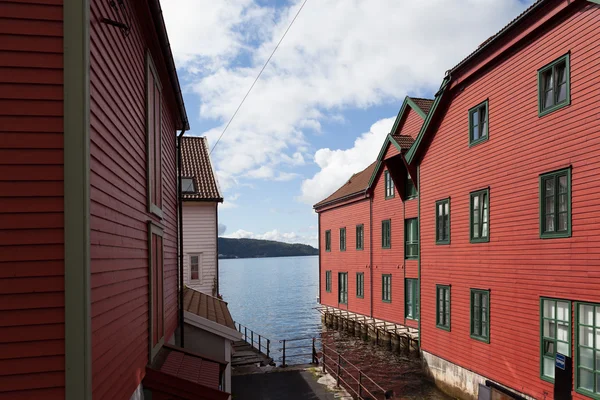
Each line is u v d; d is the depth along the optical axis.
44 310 3.72
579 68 10.29
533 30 11.56
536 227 11.54
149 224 7.05
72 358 3.71
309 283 115.81
